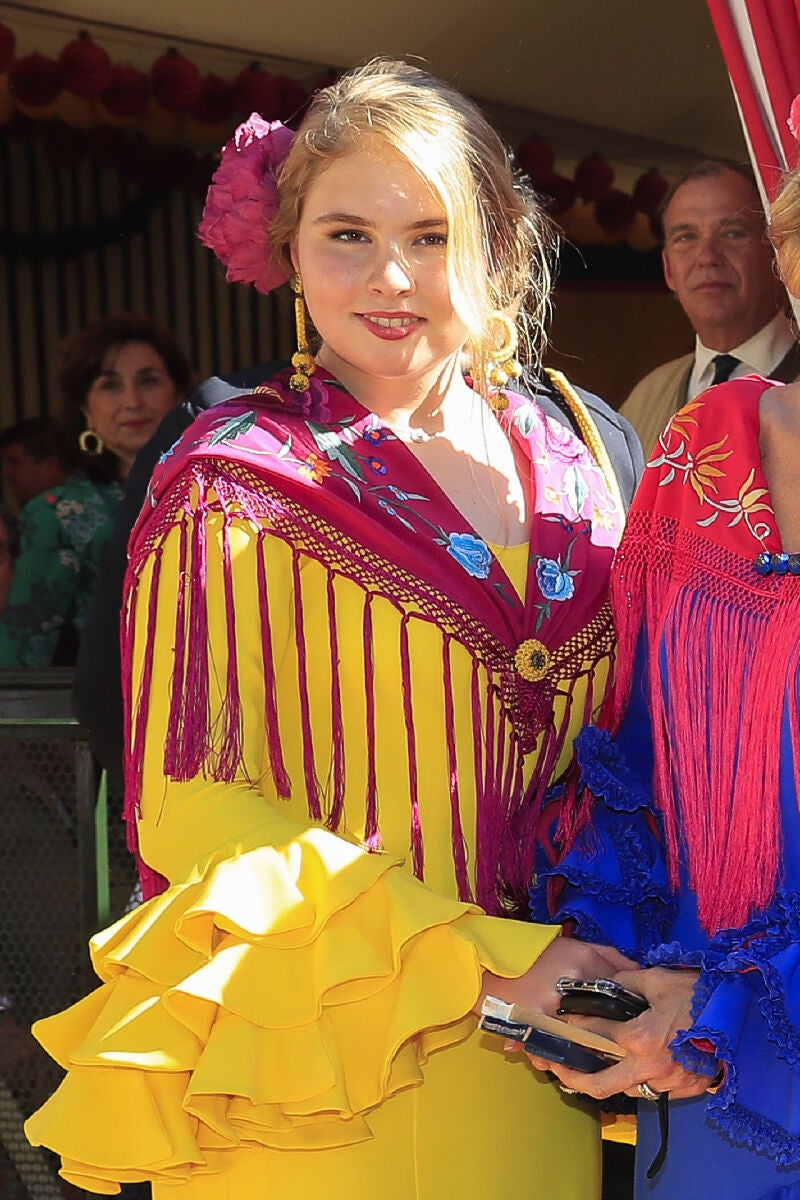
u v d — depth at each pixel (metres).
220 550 2.41
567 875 2.45
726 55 3.15
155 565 2.43
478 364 2.73
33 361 9.38
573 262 7.69
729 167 4.34
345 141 2.47
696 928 2.44
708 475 2.49
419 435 2.67
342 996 2.26
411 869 2.46
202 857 2.29
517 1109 2.54
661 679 2.48
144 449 3.10
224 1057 2.19
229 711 2.35
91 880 3.75
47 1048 2.39
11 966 3.82
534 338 2.89
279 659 2.48
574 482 2.75
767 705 2.31
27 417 9.38
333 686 2.47
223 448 2.47
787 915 2.22
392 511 2.53
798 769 2.28
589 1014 2.30
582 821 2.53
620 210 7.45
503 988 2.36
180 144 8.41
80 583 4.94
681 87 6.58
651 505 2.55
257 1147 2.40
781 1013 2.13
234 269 2.71
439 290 2.51
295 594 2.48
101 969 2.33
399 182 2.46
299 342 2.66
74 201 9.28
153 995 2.29
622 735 2.61
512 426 2.79
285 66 6.68
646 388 4.75
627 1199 3.47
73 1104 2.29
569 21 5.98
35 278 9.34
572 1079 2.31
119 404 5.16
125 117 6.94
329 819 2.47
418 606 2.48
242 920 2.19
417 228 2.48
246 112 6.64
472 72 6.41
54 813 3.80
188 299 9.48
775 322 4.35
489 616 2.54
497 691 2.54
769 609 2.36
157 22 6.30
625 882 2.46
